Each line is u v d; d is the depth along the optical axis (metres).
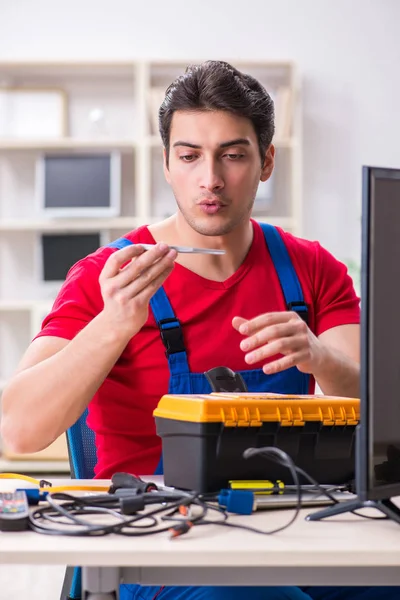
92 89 6.15
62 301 1.82
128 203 6.22
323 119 6.13
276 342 1.49
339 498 1.37
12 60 5.88
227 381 1.58
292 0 6.11
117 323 1.51
